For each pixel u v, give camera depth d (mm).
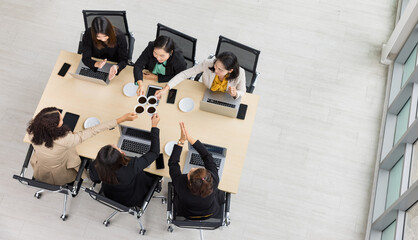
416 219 3238
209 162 3072
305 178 4137
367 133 4344
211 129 3447
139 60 3598
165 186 4035
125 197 3188
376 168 4160
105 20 3283
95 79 3518
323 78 4594
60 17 4812
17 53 4598
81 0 4906
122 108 3523
